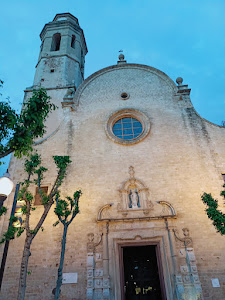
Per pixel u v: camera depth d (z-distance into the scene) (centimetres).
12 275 1344
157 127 1792
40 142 1783
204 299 1225
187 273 1289
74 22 3069
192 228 1409
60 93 2339
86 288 1288
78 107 1952
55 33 2855
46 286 1309
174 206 1483
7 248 1369
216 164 1612
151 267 1452
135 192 1557
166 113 1852
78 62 2692
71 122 1869
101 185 1588
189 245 1351
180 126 1783
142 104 1916
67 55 2627
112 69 2131
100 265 1347
